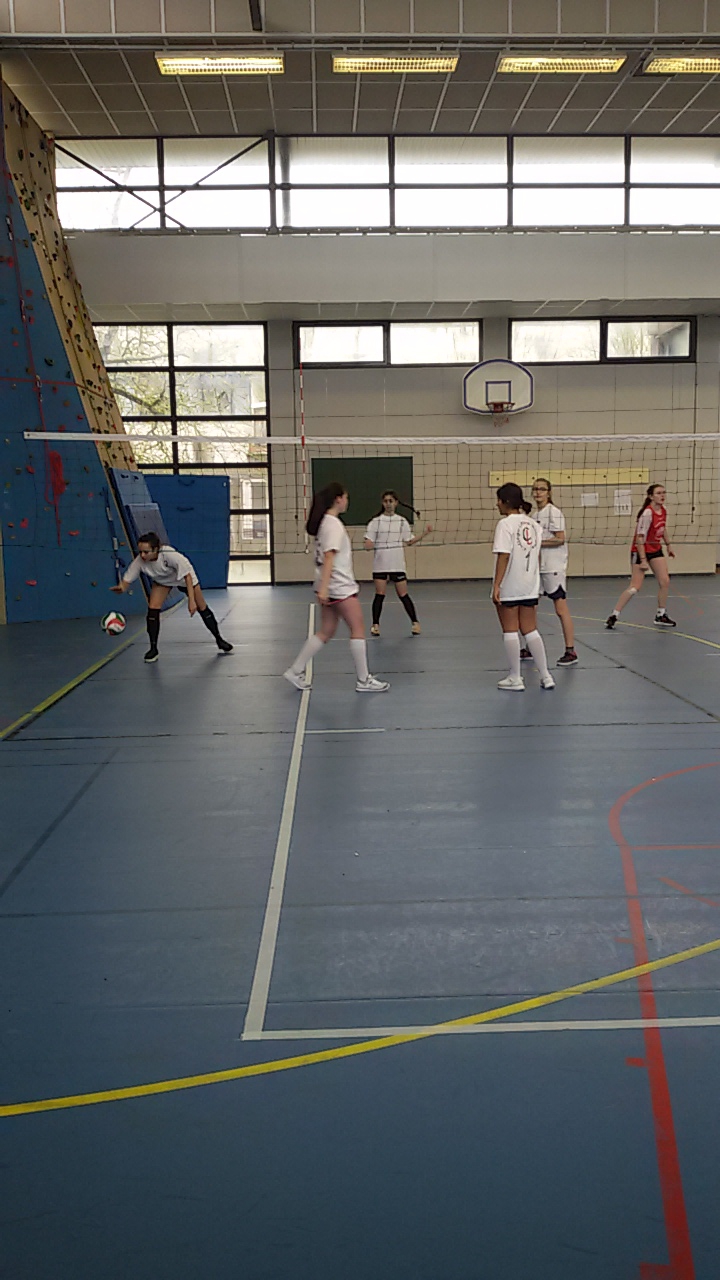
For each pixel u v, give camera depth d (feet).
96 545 42.57
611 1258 5.61
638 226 51.01
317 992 8.77
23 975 9.21
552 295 51.52
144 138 51.26
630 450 58.29
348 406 57.11
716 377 57.62
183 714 21.24
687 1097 7.08
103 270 50.49
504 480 57.93
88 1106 7.11
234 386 56.95
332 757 17.33
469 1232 5.82
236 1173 6.37
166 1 38.50
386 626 36.42
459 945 9.69
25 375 40.50
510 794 14.84
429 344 57.00
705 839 12.66
